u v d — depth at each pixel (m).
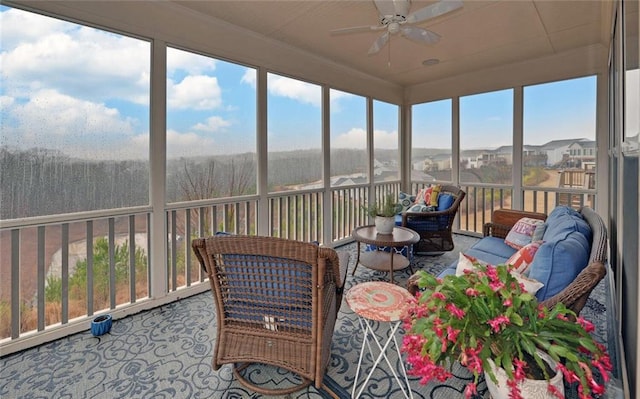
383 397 1.67
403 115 5.85
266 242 1.49
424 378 1.15
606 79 3.80
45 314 2.29
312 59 4.15
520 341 1.16
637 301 1.15
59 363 1.99
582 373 1.05
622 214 1.82
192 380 1.81
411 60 4.38
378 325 2.40
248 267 1.62
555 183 4.29
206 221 3.20
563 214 2.36
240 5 2.86
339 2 2.81
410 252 3.58
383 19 2.45
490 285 1.19
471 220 5.19
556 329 1.18
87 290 2.48
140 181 2.70
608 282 2.77
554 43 3.80
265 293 1.64
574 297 1.38
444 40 3.68
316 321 1.59
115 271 2.61
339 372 1.87
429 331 1.17
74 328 2.36
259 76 3.56
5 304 2.14
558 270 1.54
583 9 2.95
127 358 2.03
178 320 2.54
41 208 2.24
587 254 1.64
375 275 3.41
